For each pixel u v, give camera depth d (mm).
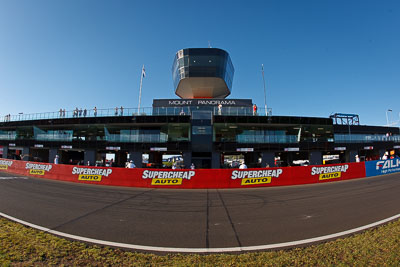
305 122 29719
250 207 7238
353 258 3387
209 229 5035
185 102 36750
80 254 3572
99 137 30969
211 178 11969
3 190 10008
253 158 32375
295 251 3748
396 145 36500
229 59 43125
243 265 3240
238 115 28984
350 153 33000
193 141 28750
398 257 3354
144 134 29406
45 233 4594
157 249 3902
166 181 12023
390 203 7422
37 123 32250
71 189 10742
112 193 9945
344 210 6637
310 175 13344
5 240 4008
